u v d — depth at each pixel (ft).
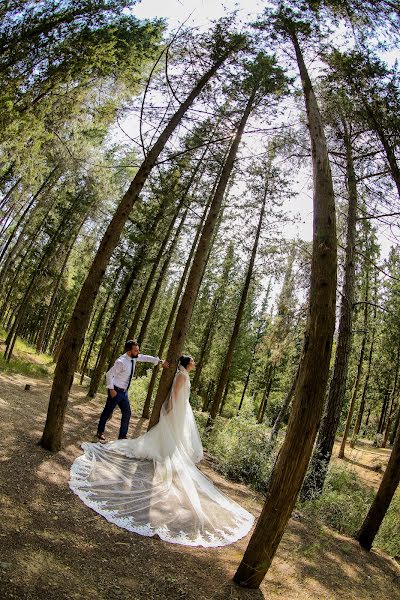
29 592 9.75
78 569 11.58
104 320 111.24
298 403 13.01
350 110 25.41
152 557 13.60
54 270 73.41
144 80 30.66
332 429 33.53
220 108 32.58
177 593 11.82
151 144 26.18
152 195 46.60
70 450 21.26
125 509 16.38
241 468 28.96
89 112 30.86
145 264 48.06
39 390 39.86
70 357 20.58
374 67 22.17
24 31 24.68
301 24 22.65
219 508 19.66
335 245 14.53
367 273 71.26
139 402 56.34
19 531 12.46
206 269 76.84
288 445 12.99
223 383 51.26
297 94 29.32
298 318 43.24
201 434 40.11
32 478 16.49
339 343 35.17
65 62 26.22
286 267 47.98
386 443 103.96
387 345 86.48
